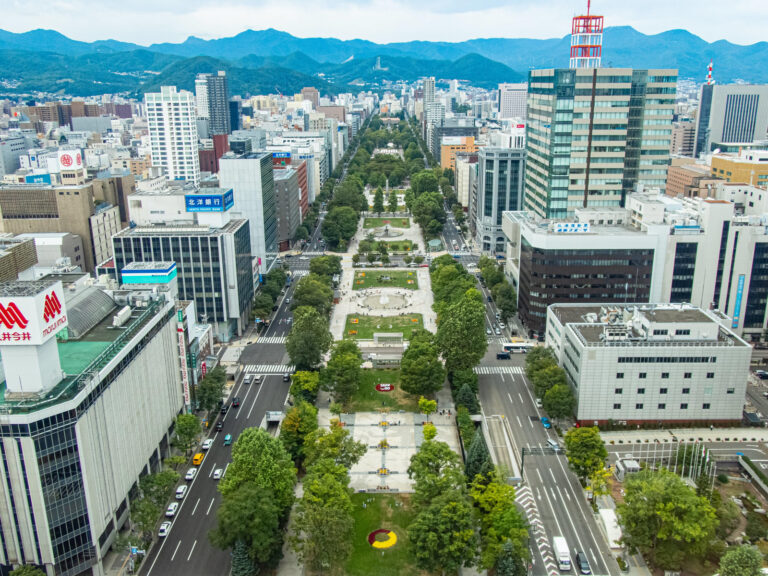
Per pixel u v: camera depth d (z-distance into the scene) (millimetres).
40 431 145625
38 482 147500
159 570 165250
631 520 164125
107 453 166000
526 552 157875
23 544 151875
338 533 157125
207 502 192250
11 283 156000
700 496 170625
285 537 175500
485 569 163250
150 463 197125
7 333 145500
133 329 192500
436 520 161250
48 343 153750
